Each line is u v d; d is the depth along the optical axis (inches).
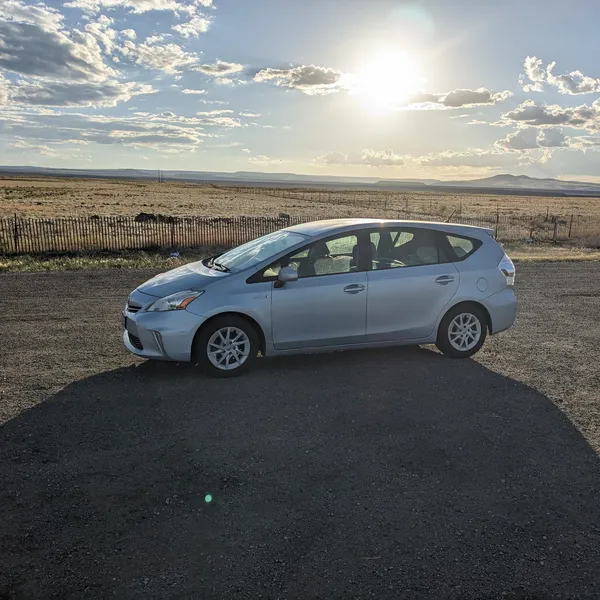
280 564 117.0
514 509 139.7
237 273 229.1
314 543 124.2
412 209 2225.6
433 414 196.5
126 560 117.0
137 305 230.5
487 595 109.7
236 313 226.5
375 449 169.2
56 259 613.6
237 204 2503.7
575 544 126.3
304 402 203.9
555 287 479.5
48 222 757.9
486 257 262.1
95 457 160.2
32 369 235.0
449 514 136.7
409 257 251.8
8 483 145.4
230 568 115.4
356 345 244.7
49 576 111.7
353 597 108.2
